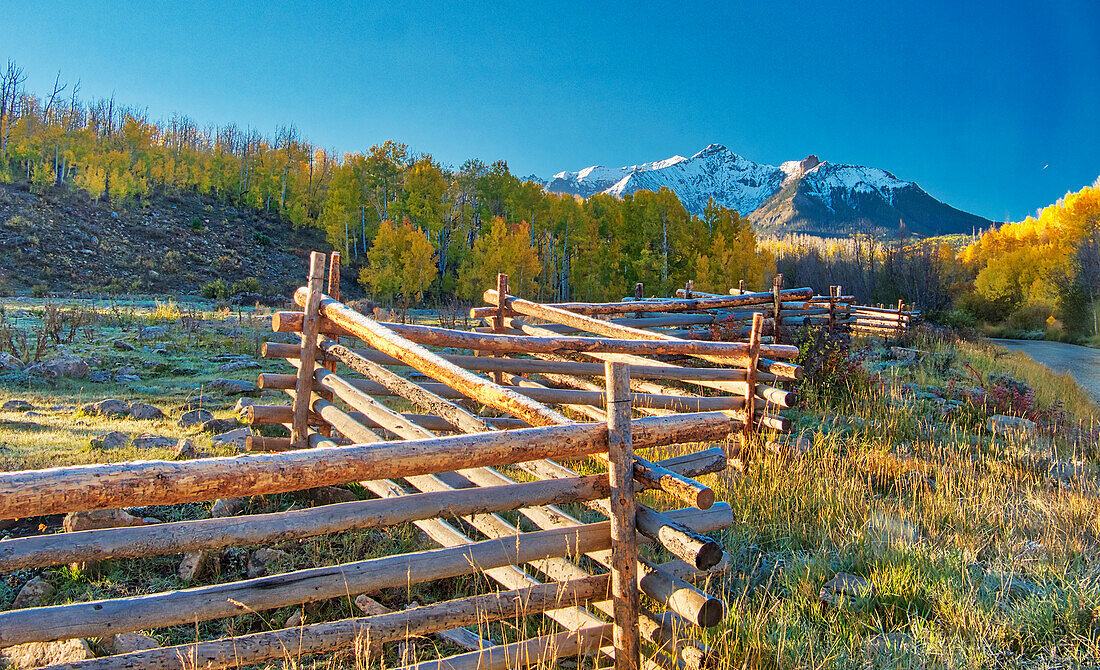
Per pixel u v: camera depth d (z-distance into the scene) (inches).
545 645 118.7
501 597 115.1
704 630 123.7
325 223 2819.9
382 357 245.8
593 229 2299.5
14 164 2812.5
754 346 261.6
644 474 114.0
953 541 196.5
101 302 1019.9
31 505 73.7
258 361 506.0
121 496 79.0
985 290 1823.3
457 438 102.7
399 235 1962.4
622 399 114.7
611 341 232.2
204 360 498.0
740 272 2122.3
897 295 1876.2
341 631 104.5
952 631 147.7
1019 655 140.5
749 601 156.9
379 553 170.9
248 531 94.7
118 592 146.6
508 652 115.9
